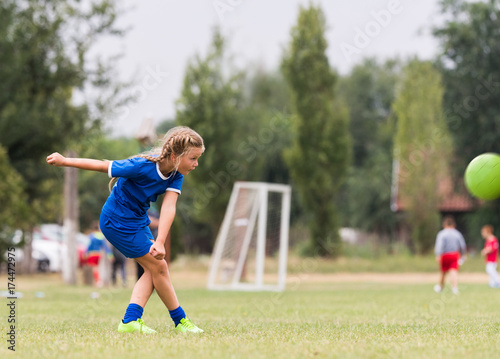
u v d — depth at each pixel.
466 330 10.67
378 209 86.56
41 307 18.39
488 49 63.00
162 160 9.27
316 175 53.34
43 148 35.41
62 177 43.94
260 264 33.97
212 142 45.91
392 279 44.91
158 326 11.27
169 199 9.52
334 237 54.56
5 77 33.16
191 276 48.56
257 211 38.16
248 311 16.83
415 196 62.62
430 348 7.93
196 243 80.00
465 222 70.31
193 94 45.44
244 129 46.59
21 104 33.62
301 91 52.81
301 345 8.20
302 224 76.00
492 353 7.46
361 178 90.75
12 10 33.34
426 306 18.70
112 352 7.42
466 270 50.75
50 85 34.28
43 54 34.28
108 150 56.88
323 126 53.06
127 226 9.48
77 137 35.66
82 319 13.73
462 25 63.09
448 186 67.56
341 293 27.86
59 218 63.03
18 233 31.69
